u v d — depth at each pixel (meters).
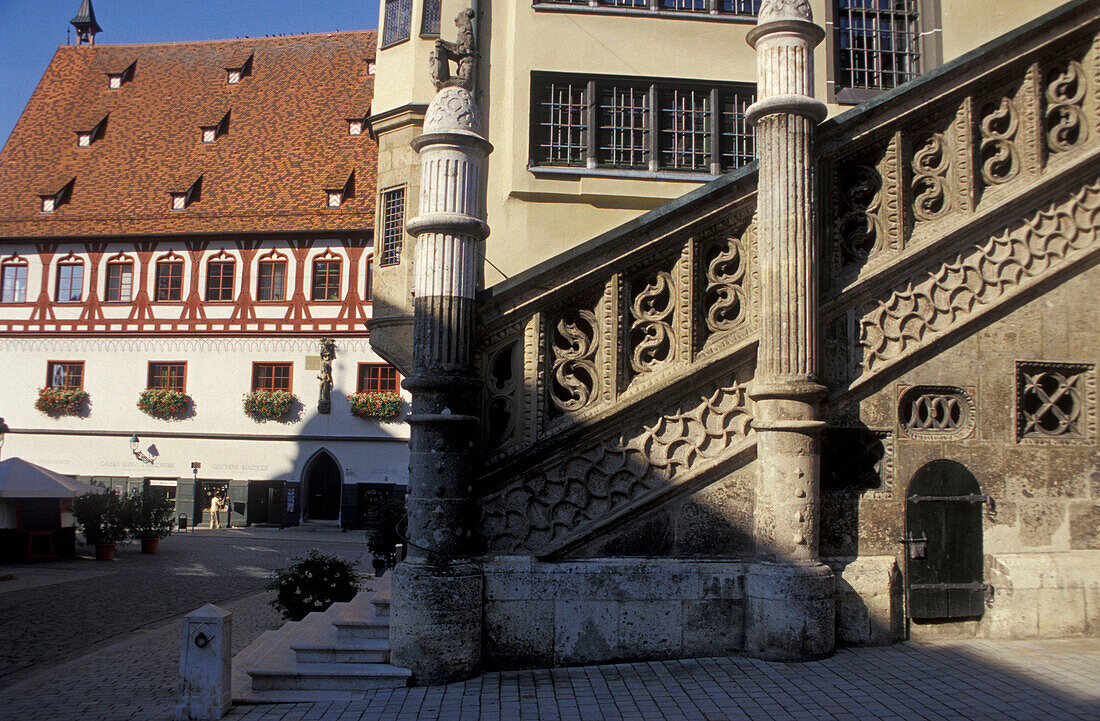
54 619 11.34
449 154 6.38
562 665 6.07
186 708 5.39
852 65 10.39
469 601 5.92
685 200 6.52
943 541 6.52
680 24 10.39
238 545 23.80
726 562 6.25
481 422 6.39
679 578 6.18
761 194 6.46
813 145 6.45
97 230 32.22
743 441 6.42
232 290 31.59
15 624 10.93
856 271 6.66
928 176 6.89
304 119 35.25
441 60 6.66
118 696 6.71
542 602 6.11
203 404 31.19
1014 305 6.81
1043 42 6.98
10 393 32.03
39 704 6.48
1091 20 7.05
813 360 6.21
